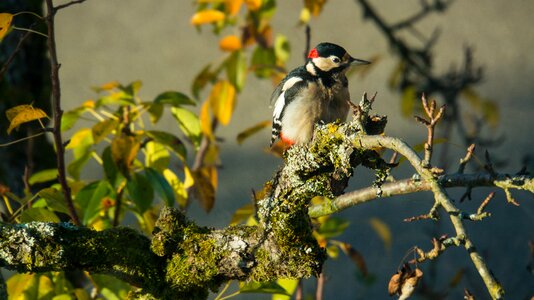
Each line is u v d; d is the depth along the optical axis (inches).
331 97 378.0
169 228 247.3
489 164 257.6
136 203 293.1
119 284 289.3
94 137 295.4
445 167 425.7
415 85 407.5
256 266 241.3
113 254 242.2
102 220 307.0
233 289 615.5
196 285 245.1
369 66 386.6
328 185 239.8
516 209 747.4
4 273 440.5
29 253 235.0
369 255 715.4
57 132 274.8
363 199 308.0
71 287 301.0
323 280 378.6
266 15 372.2
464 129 419.8
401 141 229.1
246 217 313.6
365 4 429.1
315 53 386.0
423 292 403.5
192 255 243.8
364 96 240.1
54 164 379.9
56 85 269.9
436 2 463.5
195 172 325.4
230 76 358.3
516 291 618.8
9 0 367.6
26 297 288.8
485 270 219.0
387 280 681.0
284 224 237.6
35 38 371.6
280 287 267.0
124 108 311.6
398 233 740.0
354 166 244.4
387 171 243.8
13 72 369.7
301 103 373.7
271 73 378.3
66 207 282.8
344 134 235.3
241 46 361.4
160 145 314.2
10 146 368.8
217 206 777.6
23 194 370.9
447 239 231.0
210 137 359.6
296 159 238.7
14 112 266.2
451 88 408.5
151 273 246.8
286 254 238.5
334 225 324.8
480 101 407.5
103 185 295.4
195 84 361.4
